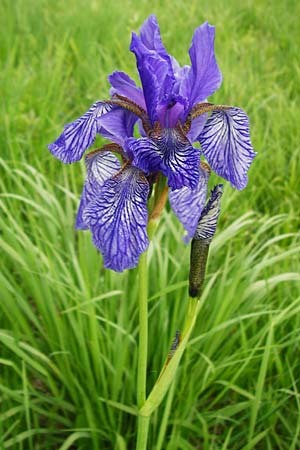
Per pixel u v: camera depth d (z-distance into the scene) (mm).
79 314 361
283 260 474
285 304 433
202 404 399
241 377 395
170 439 348
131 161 249
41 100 638
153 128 246
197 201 285
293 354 414
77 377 391
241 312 404
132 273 431
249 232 527
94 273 427
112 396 366
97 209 240
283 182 585
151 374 380
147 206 257
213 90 255
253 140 580
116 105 253
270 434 386
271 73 801
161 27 873
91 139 252
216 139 253
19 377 389
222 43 835
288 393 394
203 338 388
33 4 902
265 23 970
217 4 1008
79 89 701
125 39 823
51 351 402
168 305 414
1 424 338
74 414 390
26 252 407
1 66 699
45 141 563
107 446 375
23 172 493
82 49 783
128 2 966
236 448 378
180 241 445
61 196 527
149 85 242
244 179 248
